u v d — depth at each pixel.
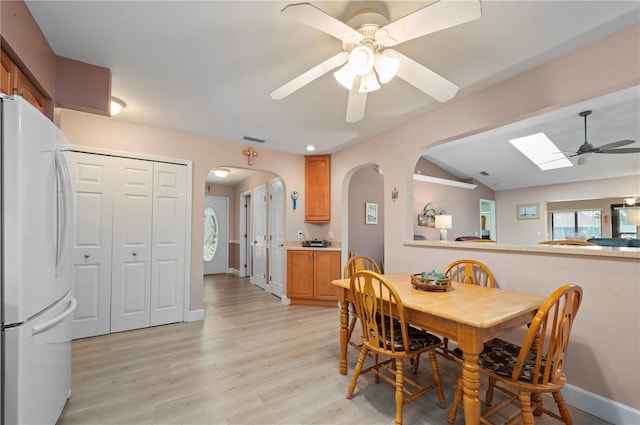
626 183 6.68
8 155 1.19
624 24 1.66
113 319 3.12
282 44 1.87
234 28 1.72
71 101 2.03
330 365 2.42
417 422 1.72
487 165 7.15
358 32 1.45
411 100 2.62
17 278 1.19
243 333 3.14
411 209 3.15
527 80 2.14
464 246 2.53
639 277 1.64
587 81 1.84
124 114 2.99
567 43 1.83
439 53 1.94
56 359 1.55
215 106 2.80
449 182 7.34
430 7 1.21
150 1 1.50
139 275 3.27
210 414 1.79
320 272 4.27
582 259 1.86
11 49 1.38
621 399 1.70
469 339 1.41
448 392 2.04
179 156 3.54
